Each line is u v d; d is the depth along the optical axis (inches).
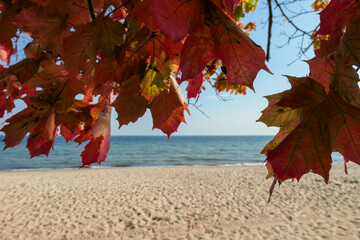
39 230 314.3
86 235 301.7
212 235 300.8
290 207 391.2
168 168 940.0
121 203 421.1
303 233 300.8
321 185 514.9
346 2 27.9
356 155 21.5
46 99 31.9
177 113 32.4
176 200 437.1
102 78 27.0
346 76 22.6
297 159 22.3
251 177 660.7
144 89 28.2
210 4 22.0
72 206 406.0
